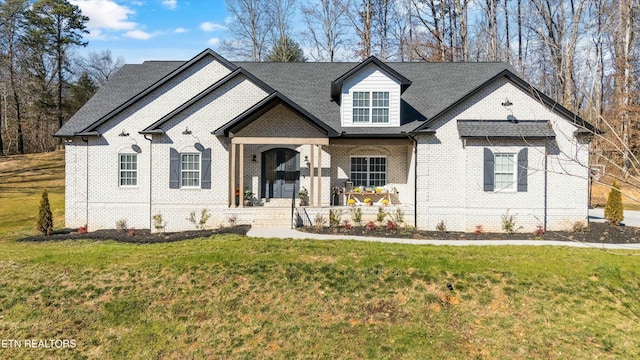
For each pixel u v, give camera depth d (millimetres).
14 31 45312
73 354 7691
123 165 17906
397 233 14891
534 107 15594
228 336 8070
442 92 18812
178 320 8578
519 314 8430
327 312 8656
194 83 18094
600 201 25844
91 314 8781
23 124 49844
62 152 43656
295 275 10016
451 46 35844
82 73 56000
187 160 16781
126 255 11828
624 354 7148
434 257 10992
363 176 18797
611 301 8797
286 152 18203
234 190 16609
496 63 20875
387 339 7734
